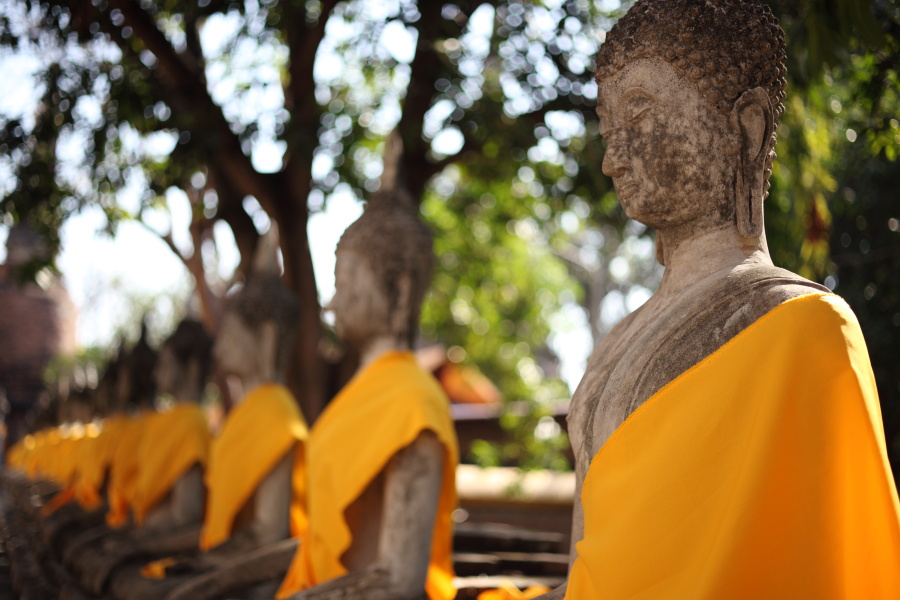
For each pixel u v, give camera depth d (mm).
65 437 16250
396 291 4496
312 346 8883
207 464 7664
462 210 12898
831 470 1874
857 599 1858
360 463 3977
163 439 7742
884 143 4449
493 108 8211
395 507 3912
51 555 8852
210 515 5938
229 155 8383
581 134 8516
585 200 9727
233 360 6301
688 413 2018
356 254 4523
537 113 8258
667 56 2355
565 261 24297
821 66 4344
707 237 2357
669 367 2146
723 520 1895
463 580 4613
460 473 11328
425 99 8594
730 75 2336
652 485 2008
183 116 7660
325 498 4121
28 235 19375
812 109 6062
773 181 7168
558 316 16188
